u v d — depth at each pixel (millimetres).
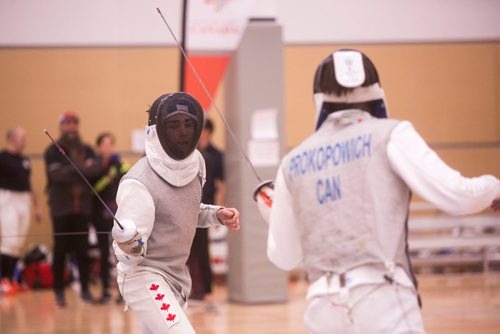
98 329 11406
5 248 16297
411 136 4773
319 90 5176
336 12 18844
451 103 16859
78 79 19156
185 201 5562
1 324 12203
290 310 12773
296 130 19422
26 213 16328
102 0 18250
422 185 4664
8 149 16109
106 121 19469
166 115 5387
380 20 17875
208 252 13281
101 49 19172
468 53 16828
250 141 13539
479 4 16672
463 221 18328
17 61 18578
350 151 4879
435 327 10508
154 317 5426
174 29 14758
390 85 17281
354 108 5117
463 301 13195
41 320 12562
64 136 14062
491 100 16688
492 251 18562
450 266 18703
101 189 14000
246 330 10797
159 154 5449
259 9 13812
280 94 13695
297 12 18984
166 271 5586
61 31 18078
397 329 4523
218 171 14828
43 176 18875
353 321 4605
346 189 4816
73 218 13906
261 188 5840
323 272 4816
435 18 17094
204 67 12383
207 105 12344
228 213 6074
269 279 13695
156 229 5504
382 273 4629
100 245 14414
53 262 14102
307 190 5008
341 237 4773
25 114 18844
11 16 17859
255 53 13680
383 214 4691
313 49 19125
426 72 17062
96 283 18359
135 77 19547
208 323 11578
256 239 13648
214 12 12359
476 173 16594
